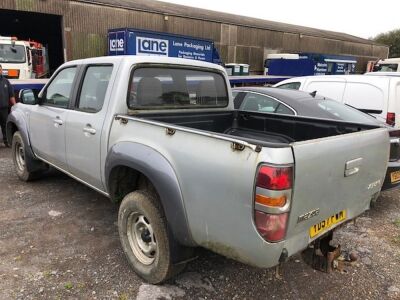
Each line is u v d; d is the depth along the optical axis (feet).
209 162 8.32
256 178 7.50
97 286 10.43
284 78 62.44
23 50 51.57
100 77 12.75
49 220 14.48
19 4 64.18
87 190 17.83
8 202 16.19
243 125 15.08
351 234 14.23
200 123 14.24
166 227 9.80
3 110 26.96
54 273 10.96
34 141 17.03
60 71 15.23
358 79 22.53
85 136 12.72
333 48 134.92
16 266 11.25
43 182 18.90
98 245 12.66
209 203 8.43
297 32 118.73
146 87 12.42
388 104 21.08
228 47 99.45
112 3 76.07
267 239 7.57
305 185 7.84
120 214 11.05
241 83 55.31
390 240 13.79
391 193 19.22
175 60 13.26
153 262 10.34
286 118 13.62
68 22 69.87
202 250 10.87
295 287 10.78
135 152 10.16
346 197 9.38
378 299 10.37
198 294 10.25
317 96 20.59
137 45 63.00
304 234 8.36
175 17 85.87
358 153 9.34
